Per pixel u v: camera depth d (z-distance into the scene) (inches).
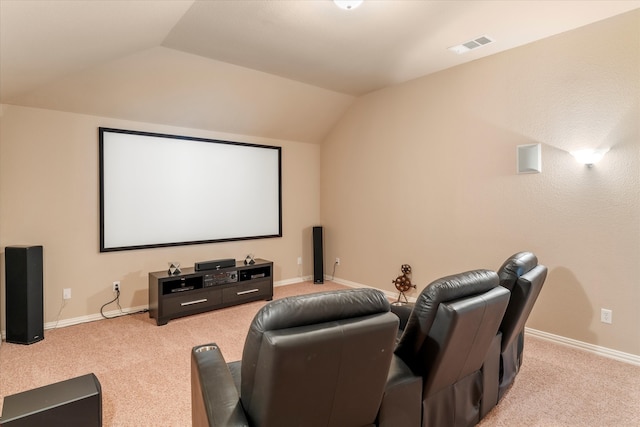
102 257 150.8
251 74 158.9
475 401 77.8
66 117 141.5
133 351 118.4
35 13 72.9
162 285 144.3
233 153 187.3
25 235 134.4
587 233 118.7
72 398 69.4
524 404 87.6
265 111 183.6
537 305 131.0
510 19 112.9
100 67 130.3
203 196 177.3
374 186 191.2
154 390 93.9
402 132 175.8
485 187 144.9
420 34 122.9
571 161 121.6
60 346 122.3
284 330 44.4
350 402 52.2
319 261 212.5
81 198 145.6
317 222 225.5
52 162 139.1
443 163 159.2
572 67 120.5
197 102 162.2
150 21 102.1
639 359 108.7
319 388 47.6
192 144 173.2
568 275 123.1
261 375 44.5
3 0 63.4
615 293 113.3
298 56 141.9
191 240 174.1
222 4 103.4
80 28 89.4
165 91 150.7
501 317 72.7
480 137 145.9
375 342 48.8
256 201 196.9
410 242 174.1
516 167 135.1
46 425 65.8
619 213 112.2
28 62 100.0
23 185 133.7
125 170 154.8
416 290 171.9
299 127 204.4
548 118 126.6
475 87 147.1
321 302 47.8
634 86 108.3
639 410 85.1
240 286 168.2
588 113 117.4
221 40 127.4
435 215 163.2
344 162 208.7
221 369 58.7
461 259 153.9
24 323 123.0
